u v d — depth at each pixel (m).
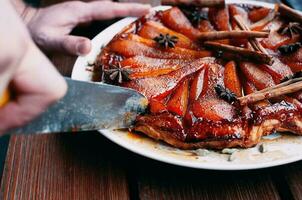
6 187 0.39
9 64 0.17
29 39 0.18
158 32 0.50
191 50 0.49
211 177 0.40
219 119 0.41
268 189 0.39
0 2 0.17
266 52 0.47
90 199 0.38
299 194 0.39
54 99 0.21
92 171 0.40
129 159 0.42
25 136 0.43
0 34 0.17
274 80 0.45
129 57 0.48
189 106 0.43
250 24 0.53
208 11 0.54
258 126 0.41
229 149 0.40
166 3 0.55
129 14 0.53
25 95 0.20
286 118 0.41
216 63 0.47
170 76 0.45
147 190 0.39
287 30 0.51
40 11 0.53
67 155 0.42
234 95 0.43
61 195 0.38
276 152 0.40
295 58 0.47
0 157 0.61
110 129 0.39
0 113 0.21
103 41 0.51
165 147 0.40
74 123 0.34
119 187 0.39
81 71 0.47
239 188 0.39
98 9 0.52
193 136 0.40
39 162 0.41
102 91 0.36
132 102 0.39
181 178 0.40
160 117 0.40
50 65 0.20
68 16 0.51
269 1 0.65
